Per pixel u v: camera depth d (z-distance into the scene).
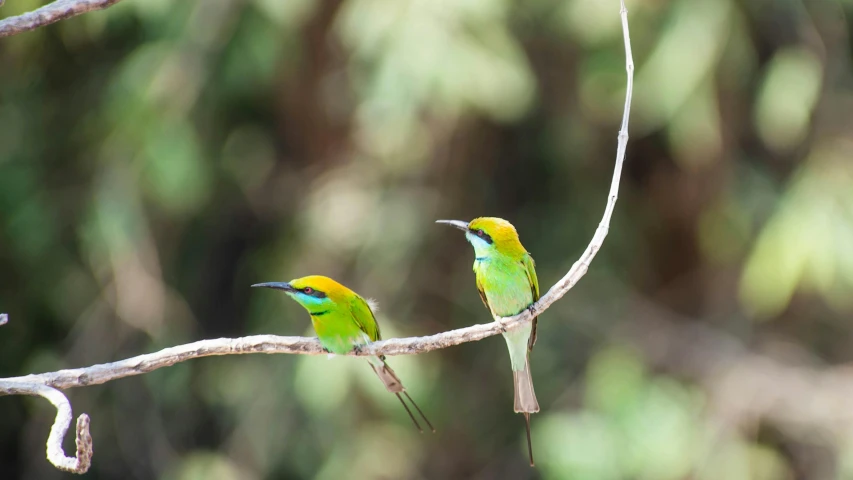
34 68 13.38
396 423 13.30
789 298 13.40
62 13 4.96
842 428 13.58
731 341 14.48
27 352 13.84
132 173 12.11
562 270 14.50
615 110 13.26
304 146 14.29
